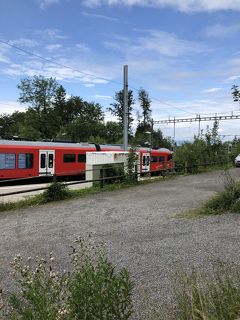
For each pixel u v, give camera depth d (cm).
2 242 919
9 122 10656
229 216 1052
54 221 1155
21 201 1600
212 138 3488
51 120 8225
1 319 346
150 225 1012
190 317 374
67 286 325
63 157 3228
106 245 812
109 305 296
